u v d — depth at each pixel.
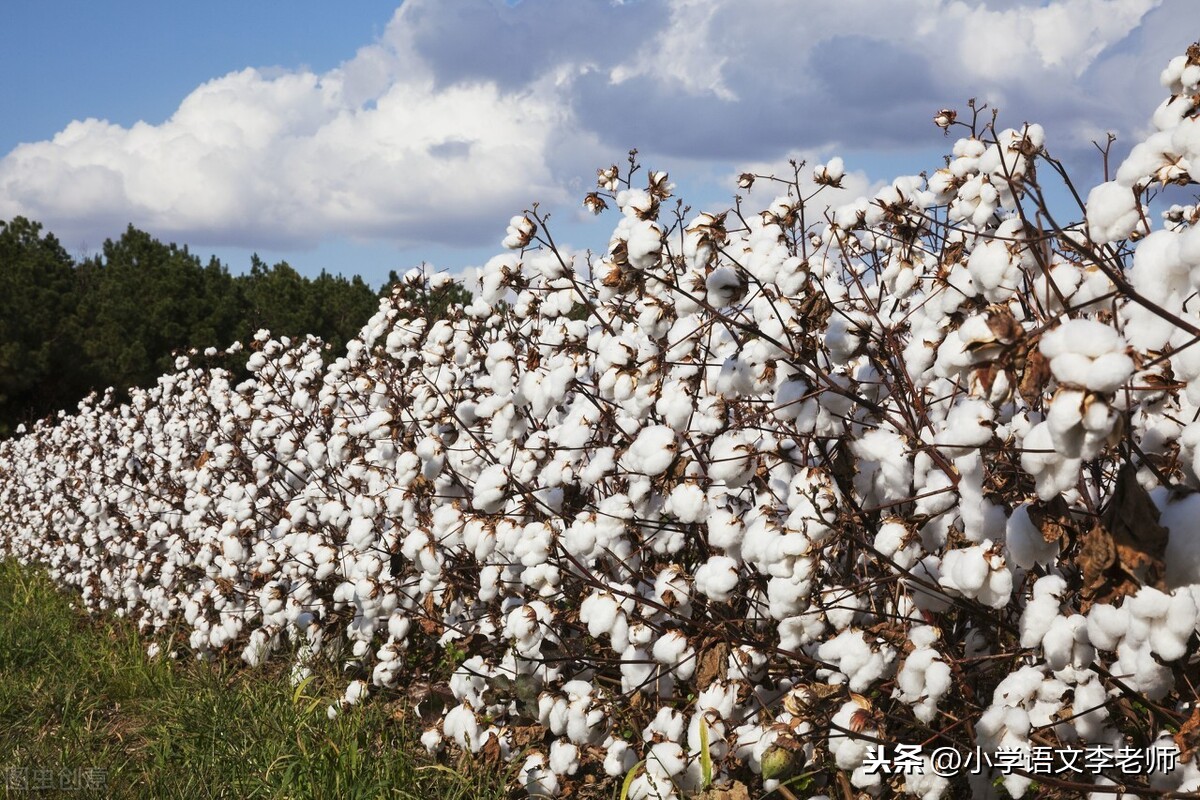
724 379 2.89
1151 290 1.89
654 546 3.43
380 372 5.17
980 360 1.75
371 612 4.20
